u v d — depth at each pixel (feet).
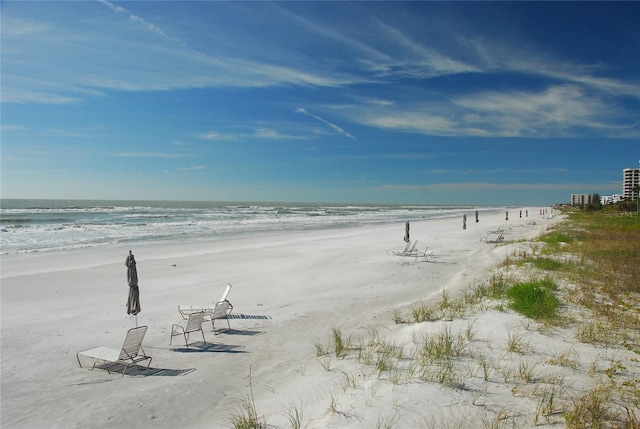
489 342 23.12
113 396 19.42
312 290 41.93
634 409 15.39
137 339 22.68
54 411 17.98
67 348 25.96
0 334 28.48
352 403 16.48
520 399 16.30
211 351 25.23
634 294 34.83
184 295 40.04
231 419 16.92
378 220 183.21
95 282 46.14
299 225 141.90
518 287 31.71
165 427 16.56
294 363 22.85
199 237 96.84
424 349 22.45
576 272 43.50
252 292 41.14
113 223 136.77
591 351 21.66
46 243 82.69
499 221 179.83
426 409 15.55
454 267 55.01
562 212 303.48
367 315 32.37
